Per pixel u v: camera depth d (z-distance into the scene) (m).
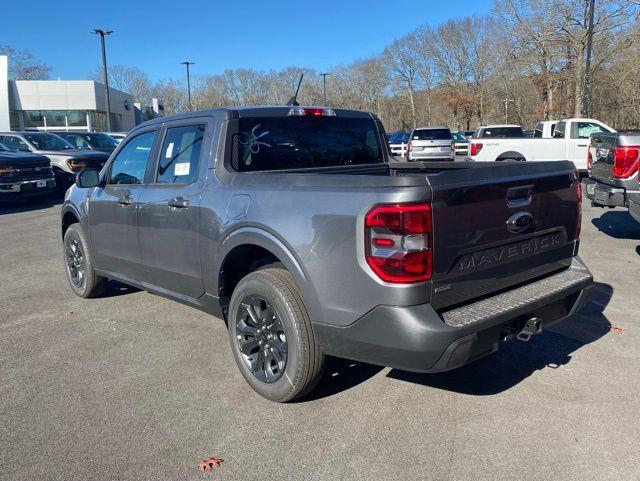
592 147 9.47
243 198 3.69
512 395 3.65
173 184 4.42
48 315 5.49
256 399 3.68
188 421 3.42
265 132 4.27
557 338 4.59
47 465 3.00
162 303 5.82
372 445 3.12
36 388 3.90
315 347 3.36
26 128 47.22
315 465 2.96
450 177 2.98
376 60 79.31
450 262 3.02
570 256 3.91
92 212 5.48
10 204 14.98
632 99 41.47
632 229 9.35
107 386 3.91
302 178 3.40
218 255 3.88
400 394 3.70
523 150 17.00
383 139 5.14
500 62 49.78
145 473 2.92
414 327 2.88
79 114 47.66
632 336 4.60
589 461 2.93
